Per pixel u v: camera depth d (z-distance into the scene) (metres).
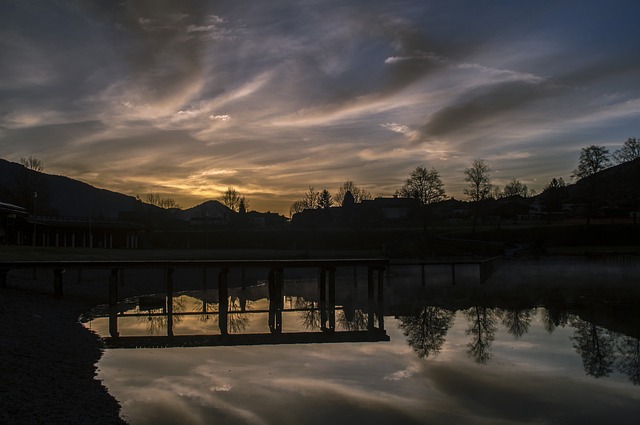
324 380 15.46
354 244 113.62
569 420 12.13
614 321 26.59
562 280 49.97
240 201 156.62
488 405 13.09
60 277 35.41
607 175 104.50
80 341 21.58
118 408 12.60
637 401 13.51
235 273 65.31
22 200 97.12
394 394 14.00
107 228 93.50
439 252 91.00
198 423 11.70
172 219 152.50
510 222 127.81
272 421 11.88
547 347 20.27
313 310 34.72
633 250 80.56
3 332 19.66
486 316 29.23
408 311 32.66
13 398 12.03
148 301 36.94
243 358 18.86
